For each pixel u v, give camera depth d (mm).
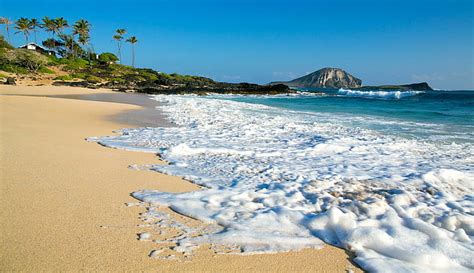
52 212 3637
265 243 3164
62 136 8555
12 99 17172
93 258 2764
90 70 63938
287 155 7367
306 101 35406
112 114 14828
